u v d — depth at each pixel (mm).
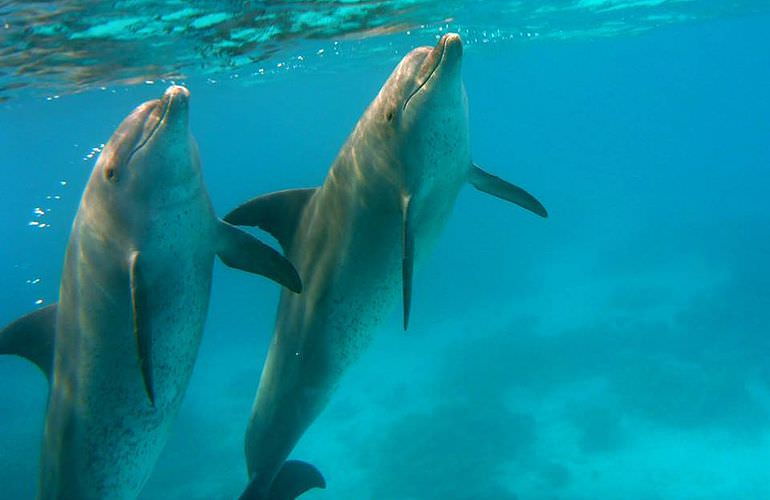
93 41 12578
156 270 4195
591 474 15406
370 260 5109
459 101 4418
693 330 21688
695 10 24391
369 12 14375
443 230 5215
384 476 16375
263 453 5543
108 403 4559
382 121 4641
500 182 5324
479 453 16625
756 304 22516
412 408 19953
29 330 4754
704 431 16422
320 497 16047
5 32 11023
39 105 21422
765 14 31391
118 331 4406
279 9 12211
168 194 4039
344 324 5359
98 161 4176
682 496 14406
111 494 4742
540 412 18391
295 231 5477
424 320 27969
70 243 4523
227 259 4559
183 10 11227
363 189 4930
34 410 24766
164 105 3879
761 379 18328
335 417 20297
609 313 25672
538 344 22344
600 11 20875
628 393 18391
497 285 31203
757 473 14758
